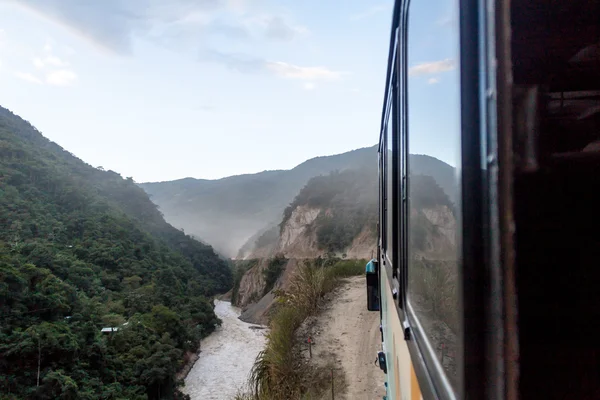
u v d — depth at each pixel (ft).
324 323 27.58
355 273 44.80
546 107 1.75
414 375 4.10
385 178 10.77
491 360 1.83
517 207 1.73
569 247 1.70
